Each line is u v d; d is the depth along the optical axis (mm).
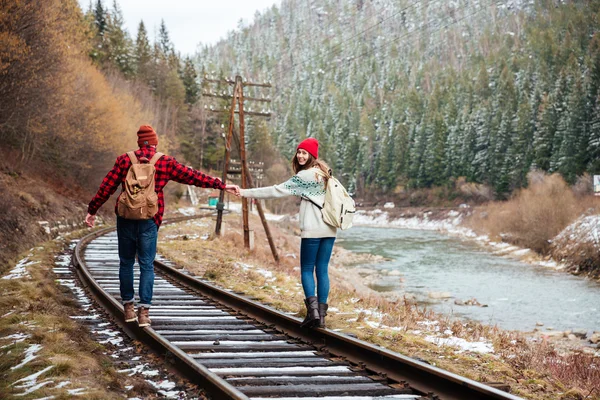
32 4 23578
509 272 34406
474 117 121625
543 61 147875
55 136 32406
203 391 4246
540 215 49375
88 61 43094
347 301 10391
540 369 6137
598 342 15945
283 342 6340
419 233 77938
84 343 5727
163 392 4293
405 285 28266
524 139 107000
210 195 80375
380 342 6516
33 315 7117
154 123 65500
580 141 90938
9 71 23469
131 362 5246
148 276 6035
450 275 32656
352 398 4191
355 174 156500
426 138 135625
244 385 4465
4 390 4137
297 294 10945
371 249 50156
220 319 7605
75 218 29531
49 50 25297
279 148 170625
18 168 28594
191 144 95438
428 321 9055
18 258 15516
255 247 24625
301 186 6266
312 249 6406
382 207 132625
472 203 112938
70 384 4301
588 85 94438
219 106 103500
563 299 24266
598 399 5074
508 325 18609
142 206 5770
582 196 64625
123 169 5938
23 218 20062
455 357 6070
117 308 7266
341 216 6312
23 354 5219
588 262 34750
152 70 100562
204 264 15859
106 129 37188
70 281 11047
